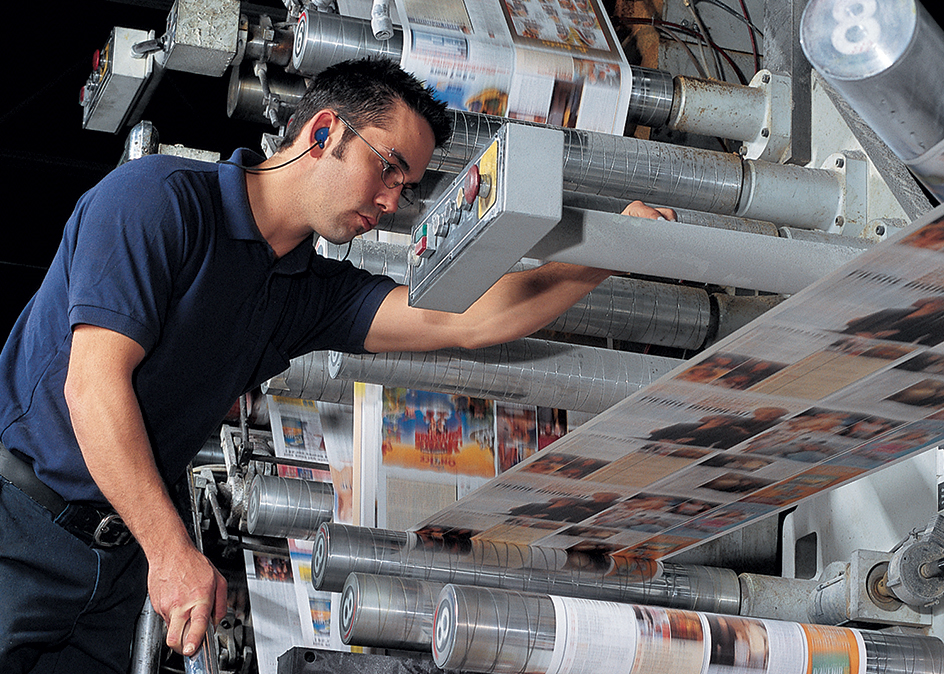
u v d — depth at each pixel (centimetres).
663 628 182
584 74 259
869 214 265
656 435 176
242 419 292
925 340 148
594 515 211
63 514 142
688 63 329
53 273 146
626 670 180
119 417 129
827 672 188
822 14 100
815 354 153
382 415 256
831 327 145
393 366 221
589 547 229
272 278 160
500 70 252
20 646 142
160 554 125
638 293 254
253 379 171
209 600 125
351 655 203
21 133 427
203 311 149
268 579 292
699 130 282
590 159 251
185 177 147
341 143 153
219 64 285
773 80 282
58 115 425
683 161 257
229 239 151
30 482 141
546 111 257
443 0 262
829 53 100
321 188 154
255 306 158
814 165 279
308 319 174
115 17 409
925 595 206
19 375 145
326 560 213
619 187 255
